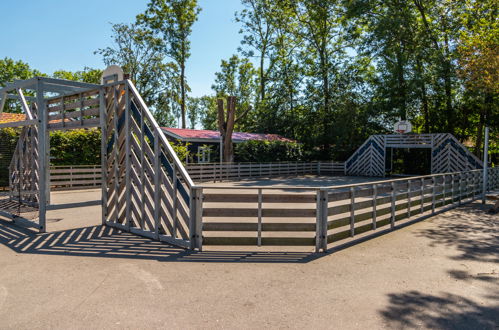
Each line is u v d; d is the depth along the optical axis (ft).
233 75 170.81
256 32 135.03
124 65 125.90
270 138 110.52
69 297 13.94
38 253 19.95
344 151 109.60
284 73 127.95
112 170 27.12
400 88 99.25
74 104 29.63
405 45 102.22
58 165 57.41
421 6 98.68
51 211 34.06
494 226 28.66
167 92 132.57
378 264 18.48
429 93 98.27
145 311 12.76
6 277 16.12
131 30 125.29
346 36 114.83
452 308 13.26
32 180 31.42
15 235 24.27
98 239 23.22
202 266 17.83
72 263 18.15
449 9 96.68
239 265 18.06
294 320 12.20
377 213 25.73
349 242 22.98
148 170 23.71
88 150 60.64
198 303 13.46
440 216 33.53
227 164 77.92
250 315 12.52
